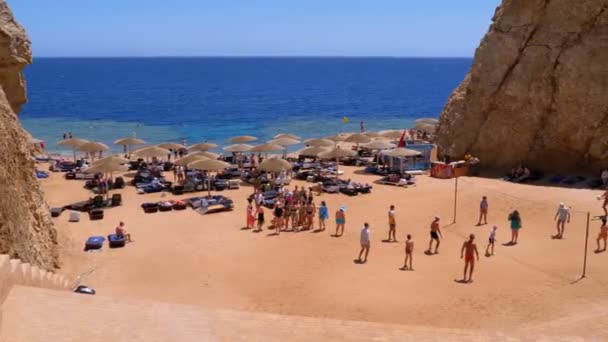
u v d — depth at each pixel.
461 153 39.22
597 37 34.06
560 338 11.61
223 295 18.64
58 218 28.08
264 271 20.80
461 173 36.72
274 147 38.75
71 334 9.56
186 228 26.33
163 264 21.55
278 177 36.44
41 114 87.50
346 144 53.06
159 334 10.07
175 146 42.66
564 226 24.31
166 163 42.38
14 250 15.92
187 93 131.25
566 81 34.34
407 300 17.86
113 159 31.69
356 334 10.97
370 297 18.19
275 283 19.64
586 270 19.56
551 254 21.34
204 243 24.06
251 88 150.00
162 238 24.78
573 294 17.72
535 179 34.00
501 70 37.62
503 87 37.28
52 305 10.58
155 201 31.70
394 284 19.20
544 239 23.06
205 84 167.38
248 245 23.75
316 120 79.75
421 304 17.52
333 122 77.56
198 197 32.41
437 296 18.06
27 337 9.23
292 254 22.56
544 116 35.41
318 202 30.88
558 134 34.62
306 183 36.38
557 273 19.47
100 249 23.22
